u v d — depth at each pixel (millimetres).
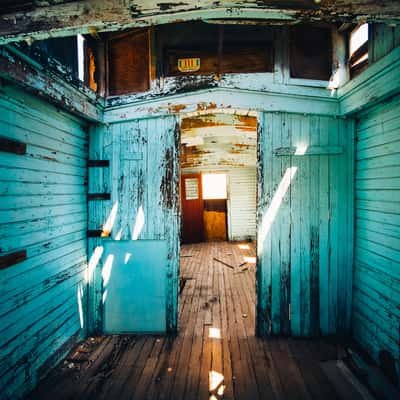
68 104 2533
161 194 3184
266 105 3047
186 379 2465
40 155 2418
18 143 2139
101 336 3209
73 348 2928
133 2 1229
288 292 3111
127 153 3203
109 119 3203
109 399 2242
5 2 1336
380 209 2582
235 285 4875
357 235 3014
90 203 3236
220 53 2955
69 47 2617
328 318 3100
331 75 3055
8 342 2061
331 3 1199
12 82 1982
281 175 3084
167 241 3193
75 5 1283
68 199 2865
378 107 2594
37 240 2377
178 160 3164
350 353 2795
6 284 2041
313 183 3072
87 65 3021
